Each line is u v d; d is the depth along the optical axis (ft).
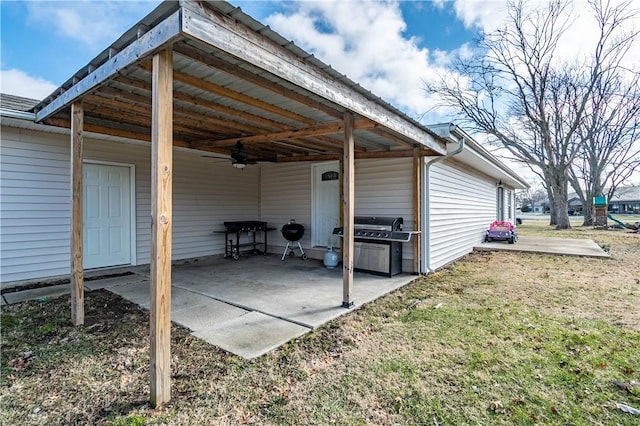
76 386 7.26
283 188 26.78
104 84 8.91
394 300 13.89
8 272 15.65
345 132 12.53
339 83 10.00
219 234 25.39
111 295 14.37
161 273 6.53
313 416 6.26
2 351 8.96
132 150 20.24
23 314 11.94
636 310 12.18
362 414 6.32
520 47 53.72
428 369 7.98
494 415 6.23
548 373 7.71
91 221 18.63
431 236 19.70
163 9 6.15
